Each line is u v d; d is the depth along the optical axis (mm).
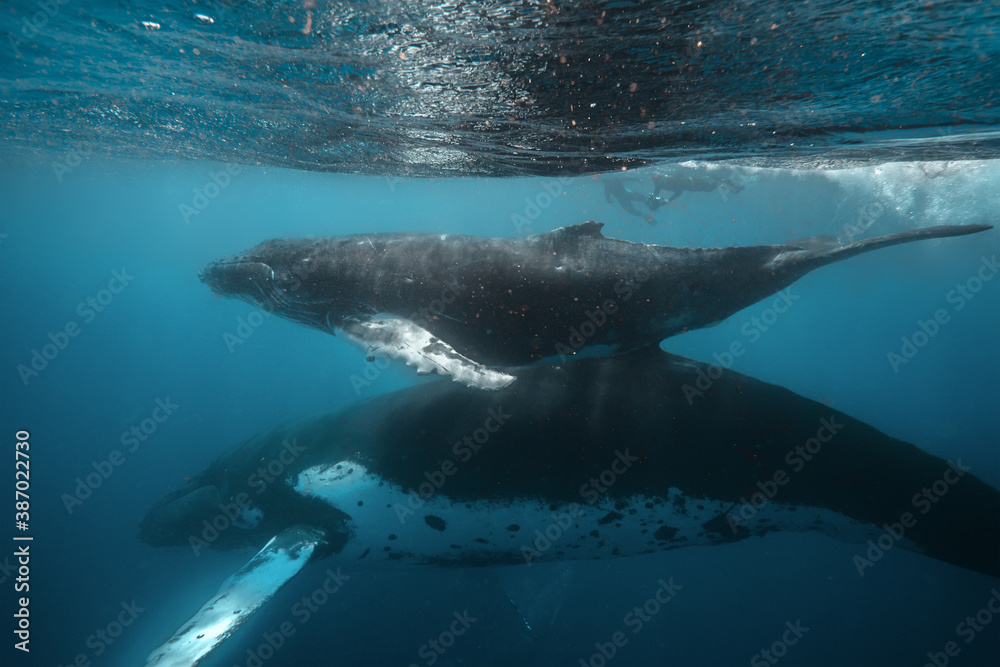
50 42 7578
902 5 3867
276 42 6176
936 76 5328
